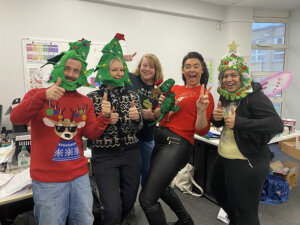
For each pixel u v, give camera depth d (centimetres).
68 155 116
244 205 135
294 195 256
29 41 271
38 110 104
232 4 400
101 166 139
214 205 237
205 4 389
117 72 139
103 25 315
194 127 145
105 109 123
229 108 141
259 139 130
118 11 323
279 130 124
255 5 407
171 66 382
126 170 144
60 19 286
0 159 158
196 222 208
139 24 343
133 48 343
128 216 202
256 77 458
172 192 170
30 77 276
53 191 112
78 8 295
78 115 121
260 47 451
